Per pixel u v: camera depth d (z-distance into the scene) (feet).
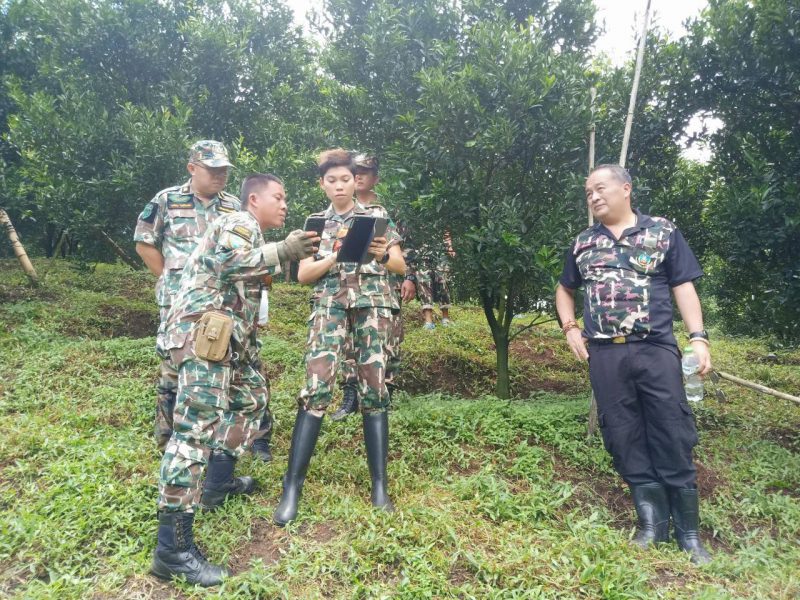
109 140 22.52
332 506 10.45
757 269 16.99
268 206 9.91
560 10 18.28
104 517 9.70
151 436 13.69
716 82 16.51
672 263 10.68
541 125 15.31
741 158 17.17
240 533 9.79
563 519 10.57
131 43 23.95
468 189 15.93
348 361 14.01
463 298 19.43
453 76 15.61
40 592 7.92
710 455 14.34
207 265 9.12
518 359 23.85
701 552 9.89
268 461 12.75
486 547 9.33
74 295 26.37
